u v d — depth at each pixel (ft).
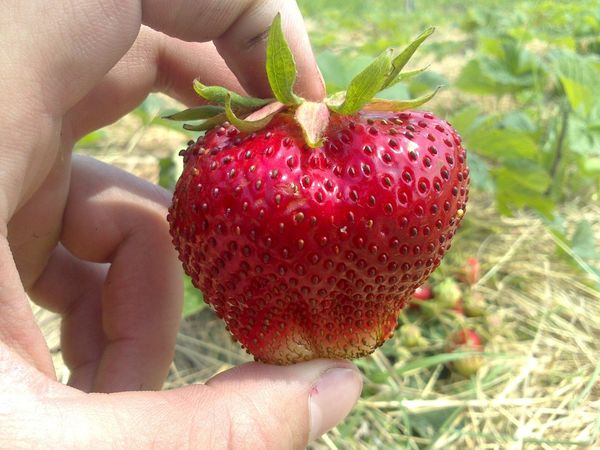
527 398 0.50
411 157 0.27
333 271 0.27
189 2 0.30
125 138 0.95
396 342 0.55
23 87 0.26
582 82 0.76
